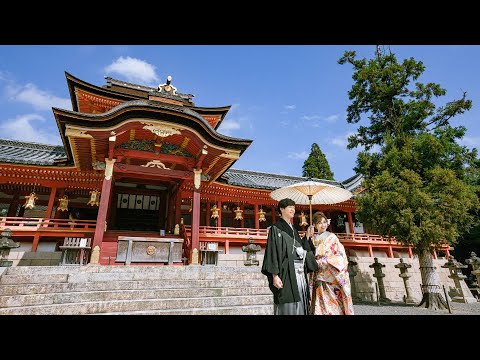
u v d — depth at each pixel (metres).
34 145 20.11
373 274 18.48
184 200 22.22
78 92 18.44
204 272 9.15
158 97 15.45
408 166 14.70
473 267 18.81
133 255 11.63
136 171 14.05
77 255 11.06
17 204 17.52
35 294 6.37
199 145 14.03
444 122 18.70
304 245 4.23
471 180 23.27
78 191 18.97
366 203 15.11
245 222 25.77
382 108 20.62
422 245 13.77
